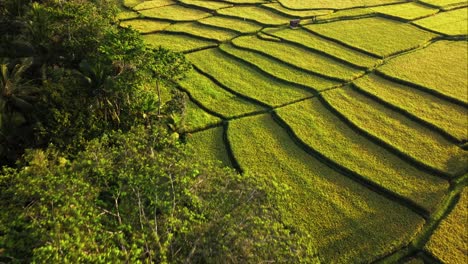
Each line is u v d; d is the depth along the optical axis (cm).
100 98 2225
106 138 1717
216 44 3969
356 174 2245
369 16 4625
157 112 2522
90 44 2522
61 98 2094
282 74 3359
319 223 1942
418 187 2167
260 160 2372
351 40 3953
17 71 2161
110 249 1070
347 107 2883
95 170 1414
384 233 1905
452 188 2194
